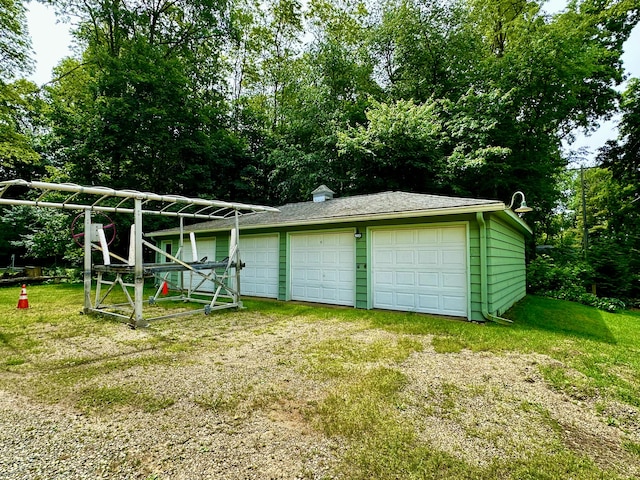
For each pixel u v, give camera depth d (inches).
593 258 436.5
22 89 517.7
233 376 138.9
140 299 226.4
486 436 95.9
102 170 535.8
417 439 93.7
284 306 311.3
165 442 92.0
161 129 543.2
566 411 111.3
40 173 732.7
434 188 553.9
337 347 179.0
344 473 79.6
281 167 656.4
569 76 517.7
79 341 192.5
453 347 177.5
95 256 566.3
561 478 78.7
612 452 89.5
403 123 533.0
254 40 827.4
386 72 701.3
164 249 515.5
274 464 82.8
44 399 118.1
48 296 388.5
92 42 609.0
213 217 341.1
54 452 87.4
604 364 154.8
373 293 292.4
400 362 156.3
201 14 649.6
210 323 240.5
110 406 112.8
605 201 692.1
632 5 550.0
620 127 616.1
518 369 147.5
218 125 729.6
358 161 569.6
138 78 507.2
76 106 569.3
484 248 237.5
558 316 281.3
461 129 525.0
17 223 668.7
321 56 682.8
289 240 350.0
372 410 110.0
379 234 289.7
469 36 604.1
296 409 110.7
